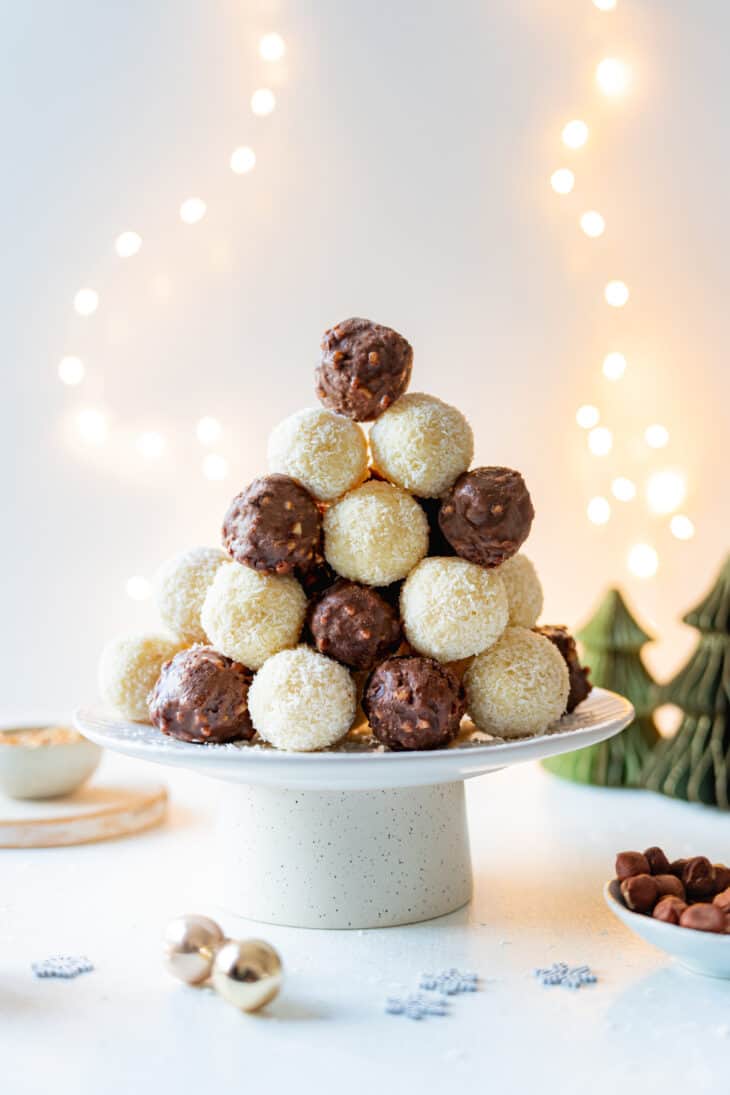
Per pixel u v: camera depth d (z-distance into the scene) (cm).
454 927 63
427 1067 53
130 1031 55
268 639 61
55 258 97
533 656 62
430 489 62
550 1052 54
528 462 95
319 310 95
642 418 94
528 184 93
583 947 62
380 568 61
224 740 62
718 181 91
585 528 95
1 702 100
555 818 79
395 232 94
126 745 61
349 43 94
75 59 96
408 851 64
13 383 98
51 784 78
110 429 98
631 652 87
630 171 93
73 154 97
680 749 83
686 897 60
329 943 62
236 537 61
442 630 60
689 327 93
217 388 97
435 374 95
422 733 59
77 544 99
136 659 66
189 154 96
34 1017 56
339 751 61
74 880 69
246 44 95
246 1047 54
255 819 64
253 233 96
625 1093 51
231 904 65
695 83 91
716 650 83
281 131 95
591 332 94
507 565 65
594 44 92
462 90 93
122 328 97
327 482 62
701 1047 54
